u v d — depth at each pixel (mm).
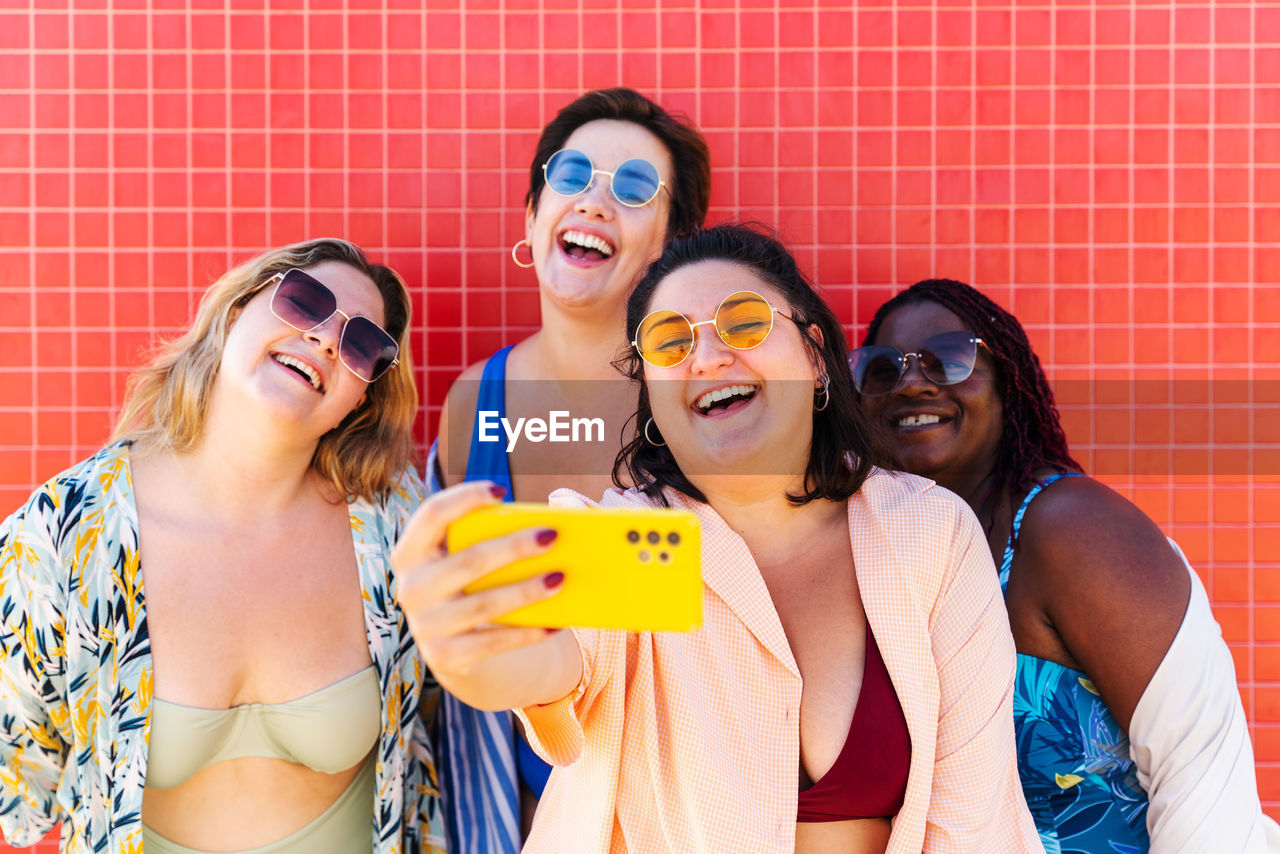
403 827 1822
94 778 1587
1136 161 2486
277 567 1698
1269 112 2486
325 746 1642
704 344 1367
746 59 2467
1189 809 1633
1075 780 1752
